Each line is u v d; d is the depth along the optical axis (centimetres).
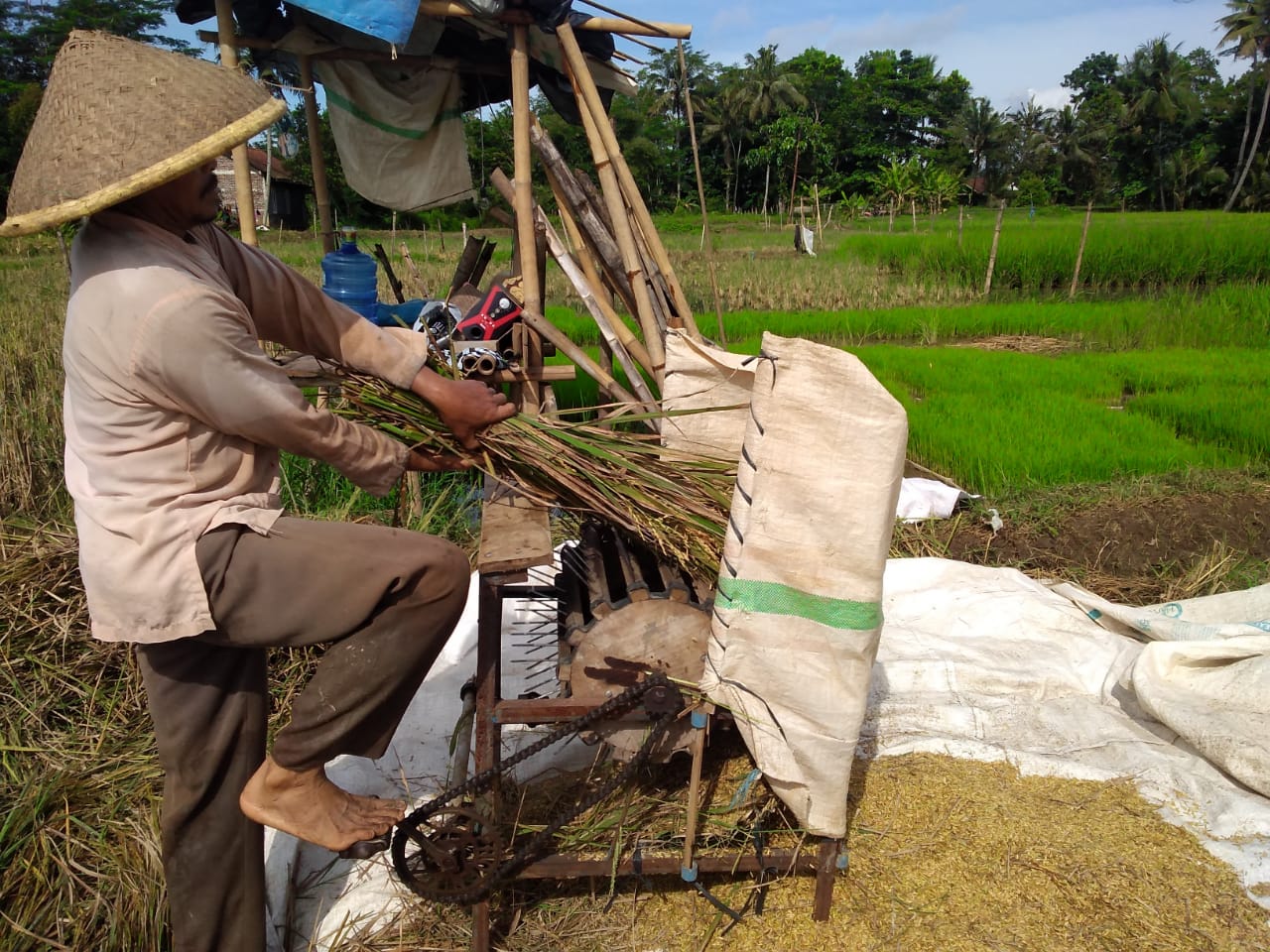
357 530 194
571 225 470
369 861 265
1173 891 246
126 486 179
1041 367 894
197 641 196
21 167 176
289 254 1762
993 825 268
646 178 5388
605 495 242
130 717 308
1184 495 511
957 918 239
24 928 231
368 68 509
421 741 318
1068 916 239
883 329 1262
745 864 237
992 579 412
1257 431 609
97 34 183
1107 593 434
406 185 542
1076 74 9238
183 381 172
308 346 222
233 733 204
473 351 376
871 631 210
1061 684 341
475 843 219
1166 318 1189
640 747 225
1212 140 5891
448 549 199
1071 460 568
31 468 479
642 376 466
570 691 246
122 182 165
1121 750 301
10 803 264
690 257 2328
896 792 282
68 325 179
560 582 282
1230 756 281
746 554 207
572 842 248
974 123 7100
